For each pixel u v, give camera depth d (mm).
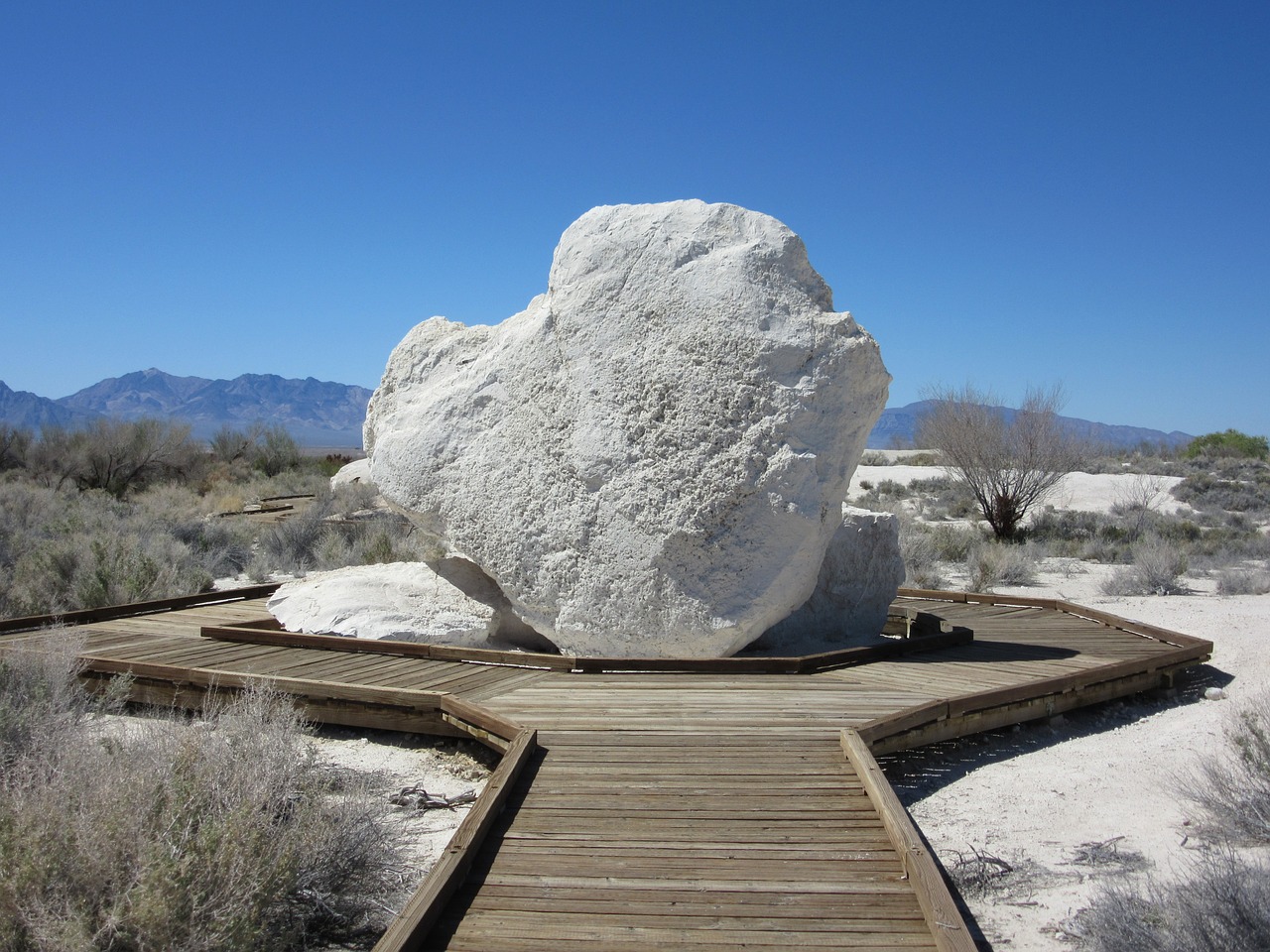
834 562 9414
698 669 7555
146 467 33031
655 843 4539
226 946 3549
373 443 9922
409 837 5234
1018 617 10930
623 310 8133
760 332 7742
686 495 7676
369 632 8664
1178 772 6395
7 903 3516
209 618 10203
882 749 6223
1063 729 7590
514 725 6004
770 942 3697
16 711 6250
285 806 4879
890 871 4277
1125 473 39719
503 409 8688
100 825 3814
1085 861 5039
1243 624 11258
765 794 5109
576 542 8000
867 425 8047
